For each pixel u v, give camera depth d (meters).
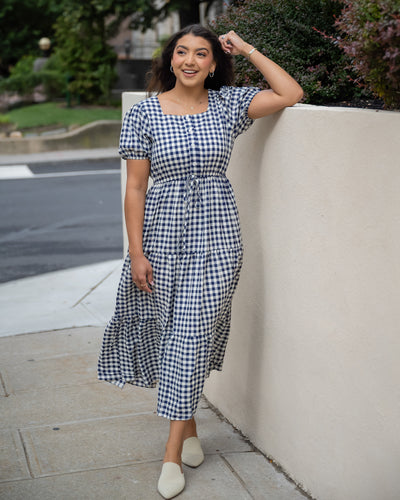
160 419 3.21
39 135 16.59
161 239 2.53
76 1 15.15
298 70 3.46
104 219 8.35
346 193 2.17
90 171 12.56
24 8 23.23
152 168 2.55
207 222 2.51
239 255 2.62
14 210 8.88
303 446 2.56
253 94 2.57
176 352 2.53
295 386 2.58
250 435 3.00
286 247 2.56
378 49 2.09
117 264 6.14
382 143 2.00
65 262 6.37
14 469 2.75
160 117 2.50
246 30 3.53
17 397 3.43
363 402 2.18
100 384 3.59
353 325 2.20
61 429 3.10
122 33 26.45
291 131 2.46
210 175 2.54
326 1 3.48
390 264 2.00
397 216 1.95
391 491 2.09
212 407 3.36
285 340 2.62
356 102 3.43
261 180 2.71
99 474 2.72
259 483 2.66
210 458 2.85
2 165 13.38
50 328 4.44
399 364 2.00
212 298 2.53
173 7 14.69
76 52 19.92
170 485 2.55
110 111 19.02
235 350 3.07
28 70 20.55
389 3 1.98
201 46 2.48
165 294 2.56
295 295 2.52
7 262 6.39
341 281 2.24
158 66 2.72
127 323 2.73
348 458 2.29
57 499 2.54
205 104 2.57
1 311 4.81
